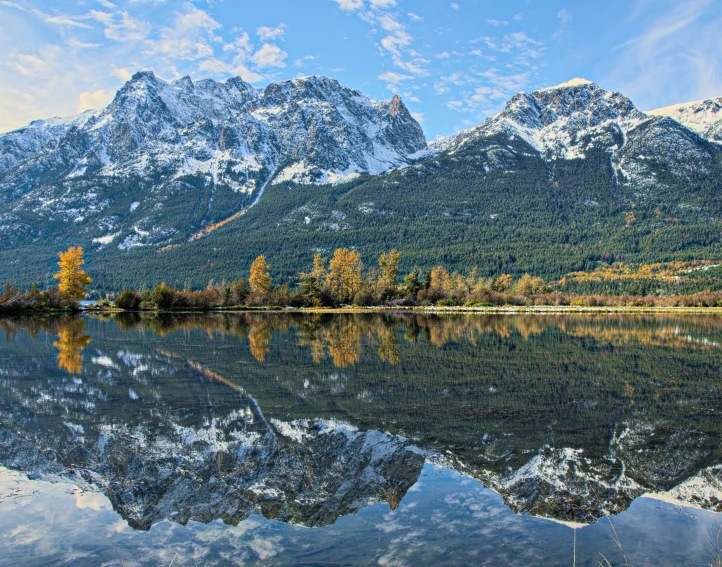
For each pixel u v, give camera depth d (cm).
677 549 920
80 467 1338
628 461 1398
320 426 1720
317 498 1147
